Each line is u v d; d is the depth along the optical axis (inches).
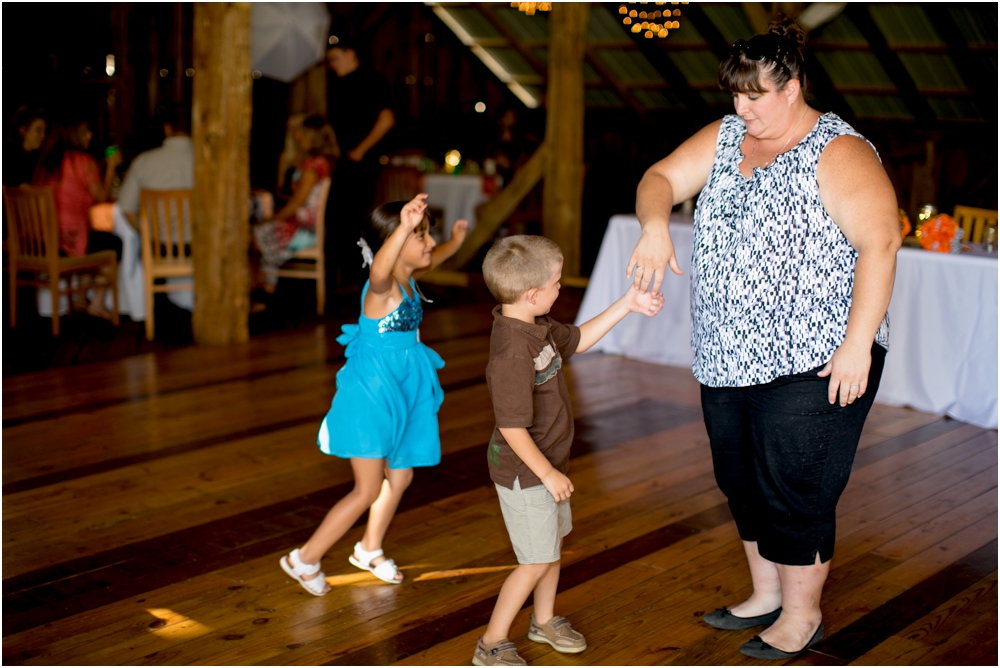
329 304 276.1
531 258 82.8
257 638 95.0
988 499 132.1
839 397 80.6
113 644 93.6
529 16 363.9
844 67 340.5
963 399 168.9
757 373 84.3
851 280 82.4
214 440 157.5
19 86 336.8
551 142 296.0
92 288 239.1
